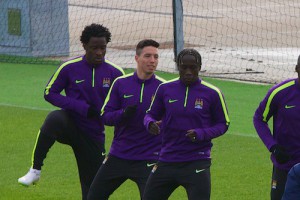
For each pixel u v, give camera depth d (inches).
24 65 1977.1
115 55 2081.7
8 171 1141.7
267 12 2901.1
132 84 845.8
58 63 2004.2
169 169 799.7
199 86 799.7
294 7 2992.1
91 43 883.4
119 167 850.1
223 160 1190.9
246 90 1691.7
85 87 900.6
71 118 904.3
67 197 1029.8
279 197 801.6
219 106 799.7
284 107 783.7
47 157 1209.4
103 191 864.3
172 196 1041.5
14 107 1545.3
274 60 2028.8
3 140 1304.1
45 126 896.9
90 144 911.7
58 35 2092.8
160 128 810.8
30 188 1066.7
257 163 1175.6
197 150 796.6
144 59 836.0
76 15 2701.8
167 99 800.3
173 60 1989.4
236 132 1363.2
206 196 790.5
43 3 2074.3
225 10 2935.5
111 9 2844.5
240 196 1031.0
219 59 2039.9
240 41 2345.0
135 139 841.5
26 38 2074.3
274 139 804.0
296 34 2469.2
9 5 2086.6
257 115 805.2
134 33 2445.9
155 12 2829.7
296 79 786.2
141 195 840.3
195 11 2896.2
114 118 831.1
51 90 900.6
